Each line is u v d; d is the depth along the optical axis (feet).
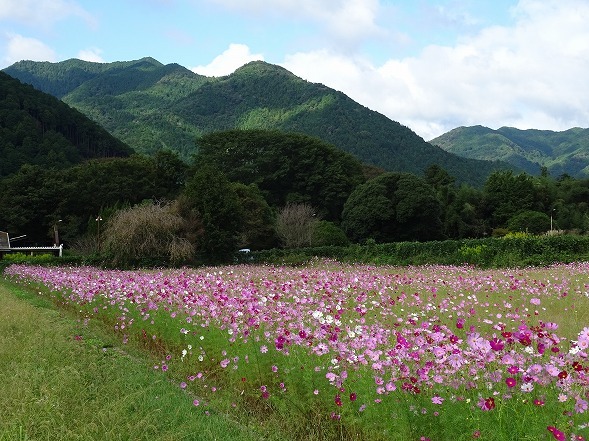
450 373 14.08
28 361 19.43
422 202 146.51
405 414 13.38
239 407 16.67
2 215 155.02
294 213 131.75
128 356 22.48
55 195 155.94
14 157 217.36
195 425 13.92
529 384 11.80
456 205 172.55
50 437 12.65
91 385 16.76
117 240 86.63
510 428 11.66
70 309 39.68
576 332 24.94
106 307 33.71
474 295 34.22
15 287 59.26
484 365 13.84
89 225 129.29
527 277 46.73
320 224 125.08
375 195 149.18
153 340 26.86
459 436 12.41
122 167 166.50
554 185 198.39
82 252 122.42
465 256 75.36
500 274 52.37
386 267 76.13
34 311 32.48
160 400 15.74
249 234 122.42
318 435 14.96
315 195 176.45
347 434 14.83
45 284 51.08
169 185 173.47
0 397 15.06
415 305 30.76
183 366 21.47
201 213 96.53
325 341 18.02
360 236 149.48
